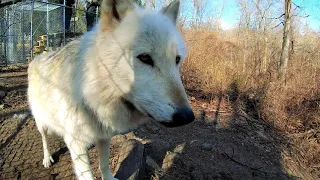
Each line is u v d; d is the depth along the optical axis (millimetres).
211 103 1396
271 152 997
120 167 651
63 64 487
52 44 2604
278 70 1558
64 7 2172
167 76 397
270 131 1188
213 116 1248
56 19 2592
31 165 690
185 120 373
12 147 771
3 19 2230
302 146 1095
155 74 395
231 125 1176
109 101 428
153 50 397
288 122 1253
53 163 705
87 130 469
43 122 625
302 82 1354
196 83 1547
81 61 445
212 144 954
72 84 449
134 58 398
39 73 570
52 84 497
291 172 894
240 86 1463
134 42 398
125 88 409
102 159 573
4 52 2311
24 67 2242
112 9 426
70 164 704
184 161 799
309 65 1501
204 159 847
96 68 419
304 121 1273
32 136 850
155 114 388
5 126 913
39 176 648
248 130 1154
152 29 406
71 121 465
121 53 402
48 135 752
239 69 1534
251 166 866
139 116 476
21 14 2428
